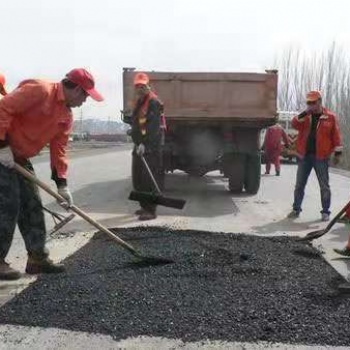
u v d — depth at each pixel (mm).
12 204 4578
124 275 4918
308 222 8281
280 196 11266
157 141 8297
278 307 4227
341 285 4660
